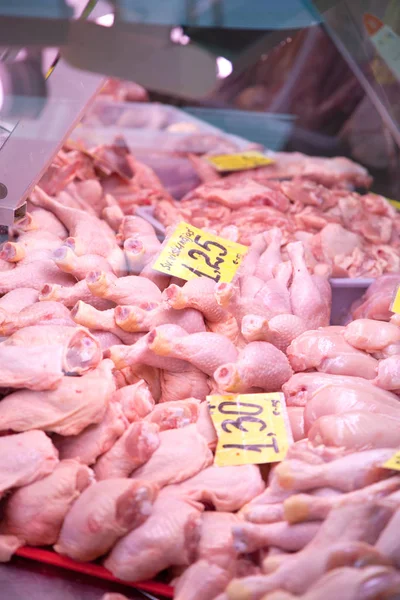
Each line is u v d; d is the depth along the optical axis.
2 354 0.92
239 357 1.00
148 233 1.25
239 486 0.90
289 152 1.82
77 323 1.04
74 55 0.93
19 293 1.10
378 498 0.81
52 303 1.06
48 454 0.88
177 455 0.91
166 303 1.06
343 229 1.42
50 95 1.02
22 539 0.88
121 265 1.18
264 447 0.93
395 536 0.78
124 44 0.92
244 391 1.00
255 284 1.18
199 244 1.17
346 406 0.95
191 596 0.82
